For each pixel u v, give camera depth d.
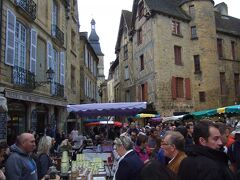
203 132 3.11
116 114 12.88
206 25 27.94
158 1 27.81
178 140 3.69
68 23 21.53
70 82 21.75
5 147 4.51
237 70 31.66
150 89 26.98
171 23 27.22
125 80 35.31
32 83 13.65
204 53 27.61
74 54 23.45
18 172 4.24
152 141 7.98
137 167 3.99
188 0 28.39
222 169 2.88
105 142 12.09
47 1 17.03
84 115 12.86
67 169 6.61
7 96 11.04
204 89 27.23
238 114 16.38
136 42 31.17
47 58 16.59
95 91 38.19
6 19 11.91
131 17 34.38
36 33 14.99
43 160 5.25
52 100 16.25
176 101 26.38
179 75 27.02
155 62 26.05
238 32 32.66
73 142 13.77
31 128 13.97
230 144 4.92
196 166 2.89
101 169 7.03
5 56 11.70
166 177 2.16
